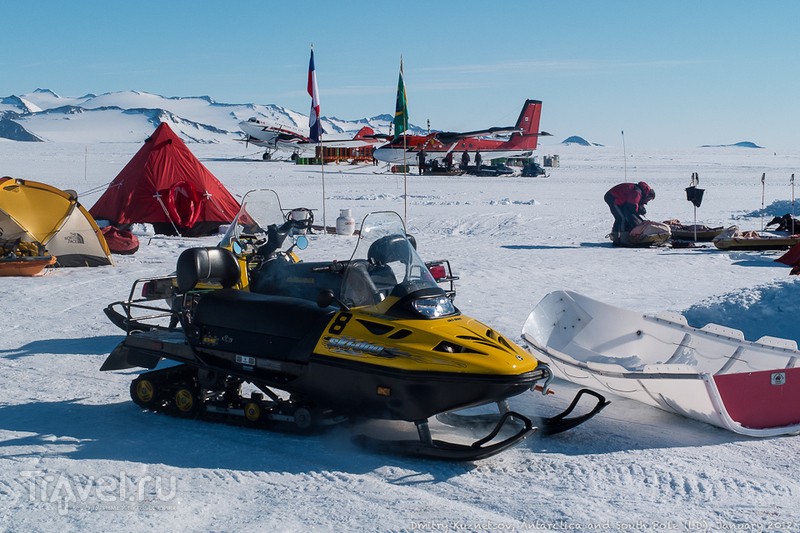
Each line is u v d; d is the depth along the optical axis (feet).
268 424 16.39
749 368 18.11
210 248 18.29
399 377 14.30
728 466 14.12
